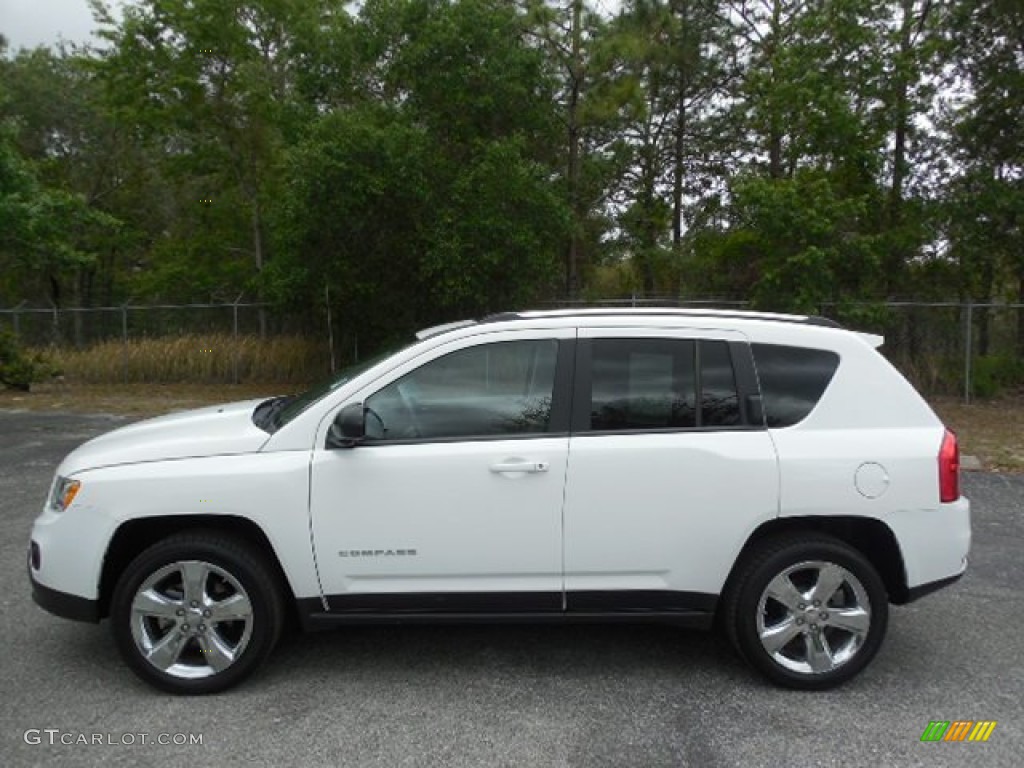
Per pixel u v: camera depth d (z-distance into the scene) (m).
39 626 4.50
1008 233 15.50
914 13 15.57
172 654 3.71
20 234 15.12
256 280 18.23
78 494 3.70
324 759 3.20
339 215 13.40
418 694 3.76
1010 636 4.46
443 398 3.84
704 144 22.67
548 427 3.80
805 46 14.83
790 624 3.77
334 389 3.99
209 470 3.69
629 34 15.05
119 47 20.42
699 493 3.72
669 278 20.06
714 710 3.62
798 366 3.93
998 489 7.90
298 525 3.67
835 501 3.73
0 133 14.82
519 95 14.21
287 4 19.08
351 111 13.98
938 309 14.88
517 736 3.38
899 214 15.98
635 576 3.76
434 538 3.70
